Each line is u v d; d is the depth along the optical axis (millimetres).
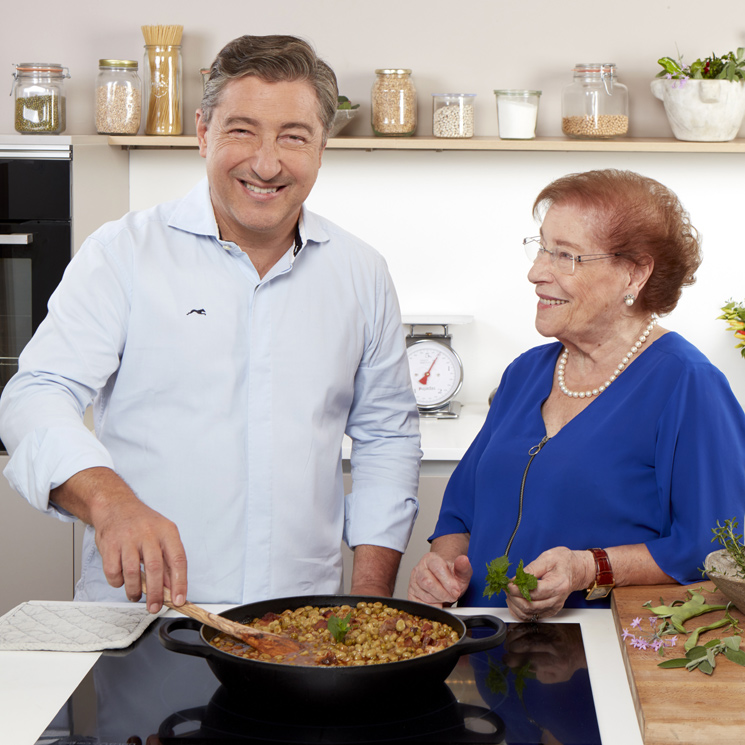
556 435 1467
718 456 1354
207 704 999
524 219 2914
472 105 2703
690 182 2859
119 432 1502
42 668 1086
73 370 1413
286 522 1500
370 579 1543
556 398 1546
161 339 1484
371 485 1652
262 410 1504
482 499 1524
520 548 1438
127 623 1212
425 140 2650
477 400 2998
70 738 923
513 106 2650
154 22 2850
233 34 2848
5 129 2896
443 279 2949
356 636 1063
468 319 2822
